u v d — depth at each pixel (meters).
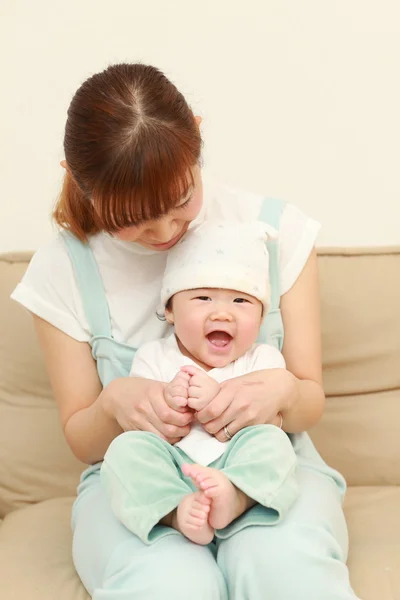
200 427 1.06
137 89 0.97
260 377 1.06
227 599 0.93
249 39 1.56
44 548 1.15
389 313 1.42
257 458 0.97
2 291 1.43
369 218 1.60
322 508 1.00
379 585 1.00
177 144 0.93
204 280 1.05
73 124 0.98
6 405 1.42
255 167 1.60
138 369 1.12
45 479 1.38
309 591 0.87
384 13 1.54
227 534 0.96
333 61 1.56
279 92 1.57
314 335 1.23
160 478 0.98
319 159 1.59
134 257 1.19
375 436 1.39
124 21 1.57
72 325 1.20
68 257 1.20
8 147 1.59
